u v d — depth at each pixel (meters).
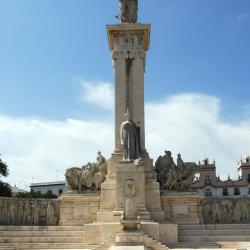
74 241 34.94
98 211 38.47
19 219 41.38
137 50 42.47
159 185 38.94
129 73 42.62
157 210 37.69
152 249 30.02
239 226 37.03
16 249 33.75
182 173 41.06
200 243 33.84
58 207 42.06
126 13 44.25
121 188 36.88
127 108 41.25
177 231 34.69
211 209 42.00
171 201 39.09
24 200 42.00
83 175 41.09
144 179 37.00
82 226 37.12
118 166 37.22
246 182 102.12
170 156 41.97
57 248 33.84
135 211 31.23
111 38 42.91
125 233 30.11
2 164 75.88
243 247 33.03
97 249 30.53
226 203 42.03
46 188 116.62
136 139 38.69
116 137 40.75
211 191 102.94
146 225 33.97
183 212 38.84
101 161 42.00
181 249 31.08
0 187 73.56
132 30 42.59
